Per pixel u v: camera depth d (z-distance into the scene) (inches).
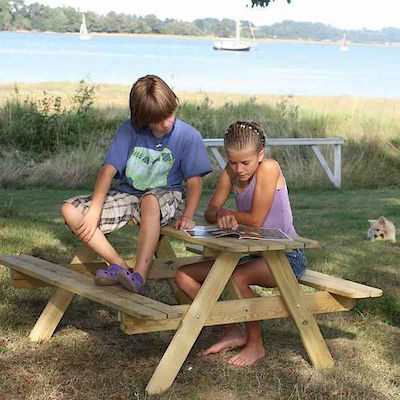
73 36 7652.6
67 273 178.9
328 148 553.9
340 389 164.4
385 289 241.9
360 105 785.6
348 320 212.2
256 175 176.1
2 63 2244.1
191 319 161.2
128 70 2155.5
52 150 545.6
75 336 194.2
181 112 621.3
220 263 162.2
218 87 1537.9
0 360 176.4
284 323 207.2
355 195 486.6
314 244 163.0
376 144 581.9
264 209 175.3
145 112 175.0
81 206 179.8
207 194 466.9
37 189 474.9
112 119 597.6
